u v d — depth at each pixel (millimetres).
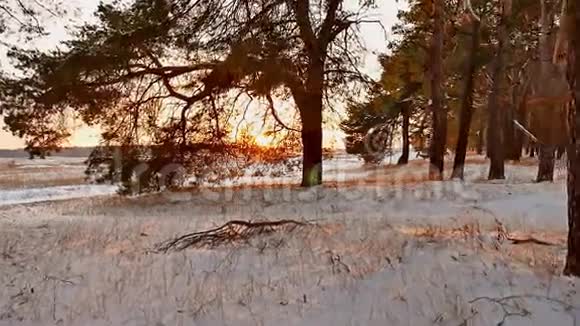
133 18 19516
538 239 9227
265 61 17656
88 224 13258
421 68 29094
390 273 7090
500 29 23875
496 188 18109
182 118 20656
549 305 5684
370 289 6508
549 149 21109
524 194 16359
